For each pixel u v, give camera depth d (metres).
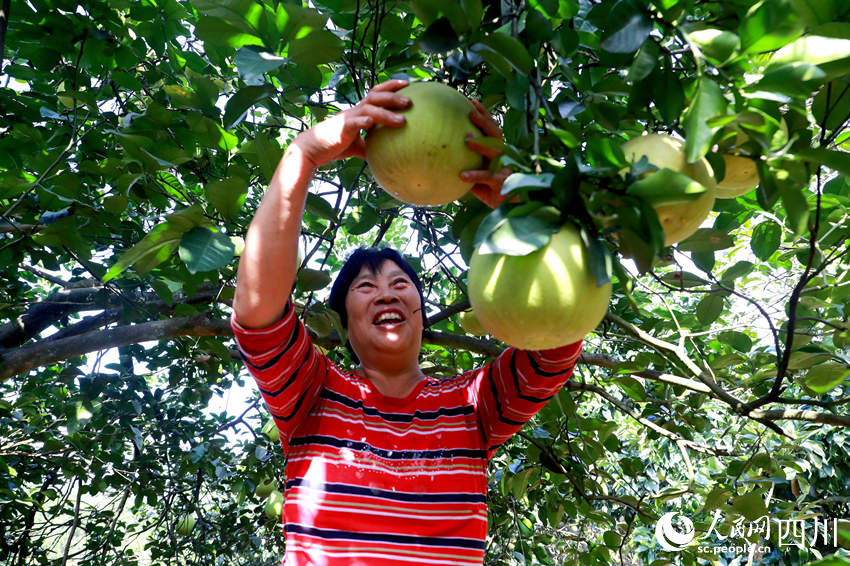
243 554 6.52
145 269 2.06
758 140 1.21
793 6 1.21
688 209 1.33
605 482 5.09
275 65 1.86
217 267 1.82
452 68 1.63
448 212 3.68
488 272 1.21
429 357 4.34
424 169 1.41
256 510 6.23
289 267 1.70
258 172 3.08
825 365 2.53
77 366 4.78
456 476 1.89
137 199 3.03
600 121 1.67
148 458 5.27
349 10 2.10
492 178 1.42
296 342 1.85
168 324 3.07
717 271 4.70
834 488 6.47
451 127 1.40
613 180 1.12
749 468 3.55
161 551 6.25
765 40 1.25
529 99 1.39
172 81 3.24
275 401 1.90
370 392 2.05
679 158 1.32
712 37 1.30
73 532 5.12
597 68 1.86
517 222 1.12
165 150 2.52
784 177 1.26
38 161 2.77
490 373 2.13
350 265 2.36
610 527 4.44
